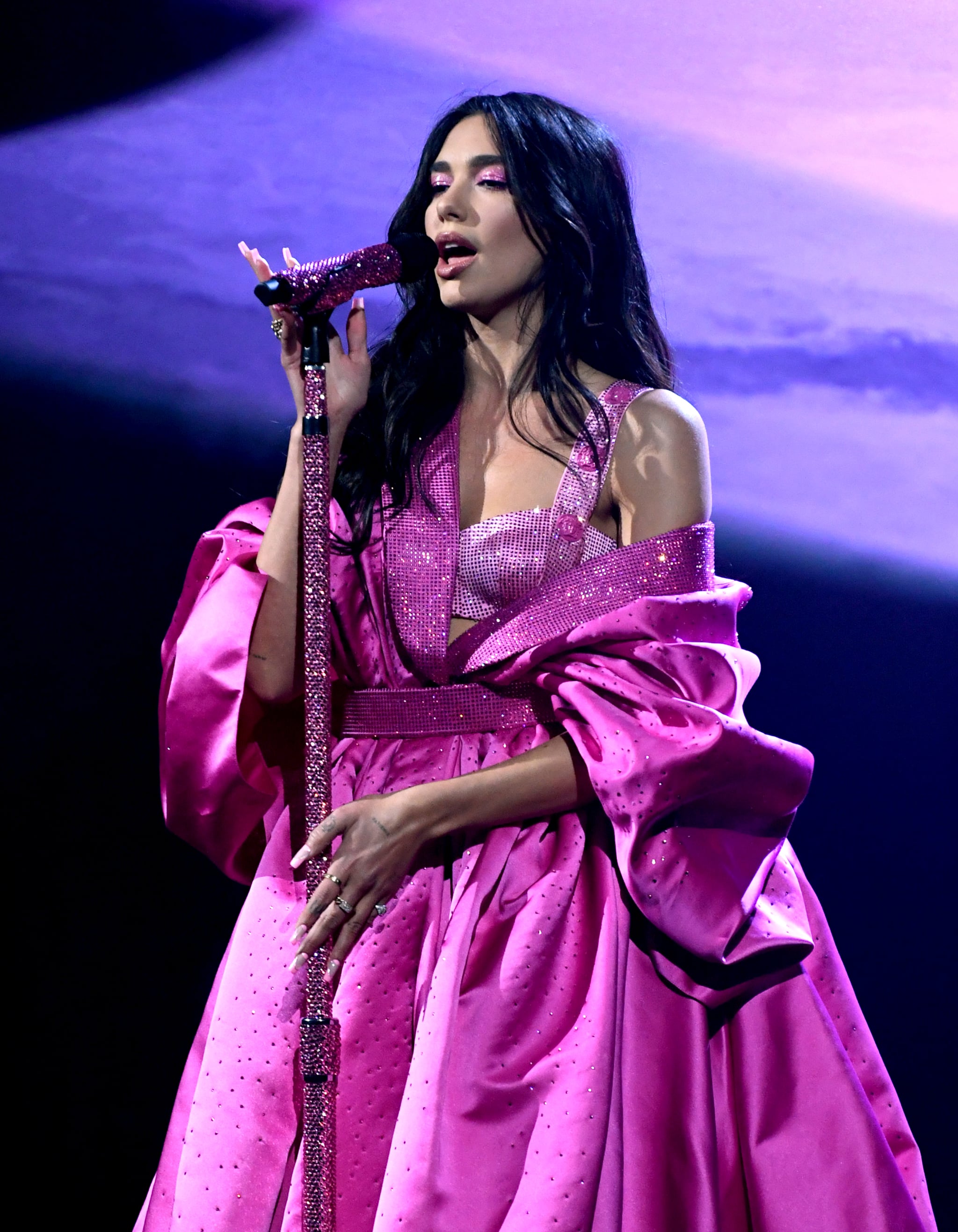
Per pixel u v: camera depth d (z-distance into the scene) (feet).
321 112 40.19
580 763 19.60
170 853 37.19
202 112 40.45
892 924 34.96
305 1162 17.93
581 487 20.56
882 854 35.45
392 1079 19.06
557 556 20.25
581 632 19.61
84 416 40.04
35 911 36.76
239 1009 19.71
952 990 34.32
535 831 19.70
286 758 21.42
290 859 20.53
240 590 20.16
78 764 37.88
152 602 38.93
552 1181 17.61
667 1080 18.86
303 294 18.92
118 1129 34.91
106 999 36.09
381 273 19.47
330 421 20.02
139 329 40.24
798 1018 19.66
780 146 37.32
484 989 18.65
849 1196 18.92
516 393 21.39
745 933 19.15
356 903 18.74
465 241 21.08
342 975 19.43
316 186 40.22
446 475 21.04
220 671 19.85
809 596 36.78
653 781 18.61
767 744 19.19
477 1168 17.85
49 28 40.55
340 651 20.93
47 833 37.35
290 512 20.29
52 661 38.50
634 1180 18.34
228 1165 19.01
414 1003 19.34
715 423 37.19
